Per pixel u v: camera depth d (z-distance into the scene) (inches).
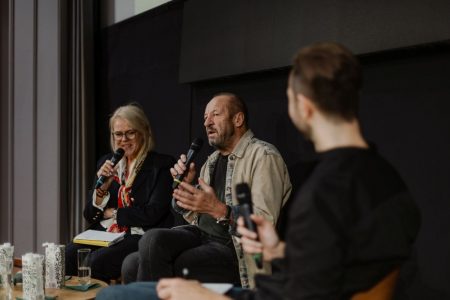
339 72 45.9
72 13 167.9
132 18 157.0
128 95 159.6
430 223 90.4
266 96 120.3
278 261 52.1
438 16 85.4
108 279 111.7
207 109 102.4
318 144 47.7
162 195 117.3
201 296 50.1
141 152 122.3
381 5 93.2
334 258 41.4
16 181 180.5
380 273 45.0
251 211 58.1
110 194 123.3
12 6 181.2
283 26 110.5
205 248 94.7
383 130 97.7
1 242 193.3
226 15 124.4
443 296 88.2
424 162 91.5
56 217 167.0
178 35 142.2
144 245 92.2
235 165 97.0
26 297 79.4
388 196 44.6
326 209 42.2
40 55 173.0
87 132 165.3
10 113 181.5
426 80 91.6
